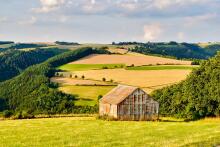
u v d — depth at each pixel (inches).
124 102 3499.0
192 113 3508.9
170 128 2237.9
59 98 6653.5
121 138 1761.8
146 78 6978.4
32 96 7332.7
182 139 1590.8
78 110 5954.7
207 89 3479.3
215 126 2305.6
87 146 1534.2
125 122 2854.3
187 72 7170.3
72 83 7411.4
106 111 3646.7
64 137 1839.3
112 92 3826.3
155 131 2070.6
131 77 7209.6
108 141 1665.8
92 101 6279.5
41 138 1818.4
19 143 1663.4
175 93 4185.5
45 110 6515.8
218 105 3398.1
